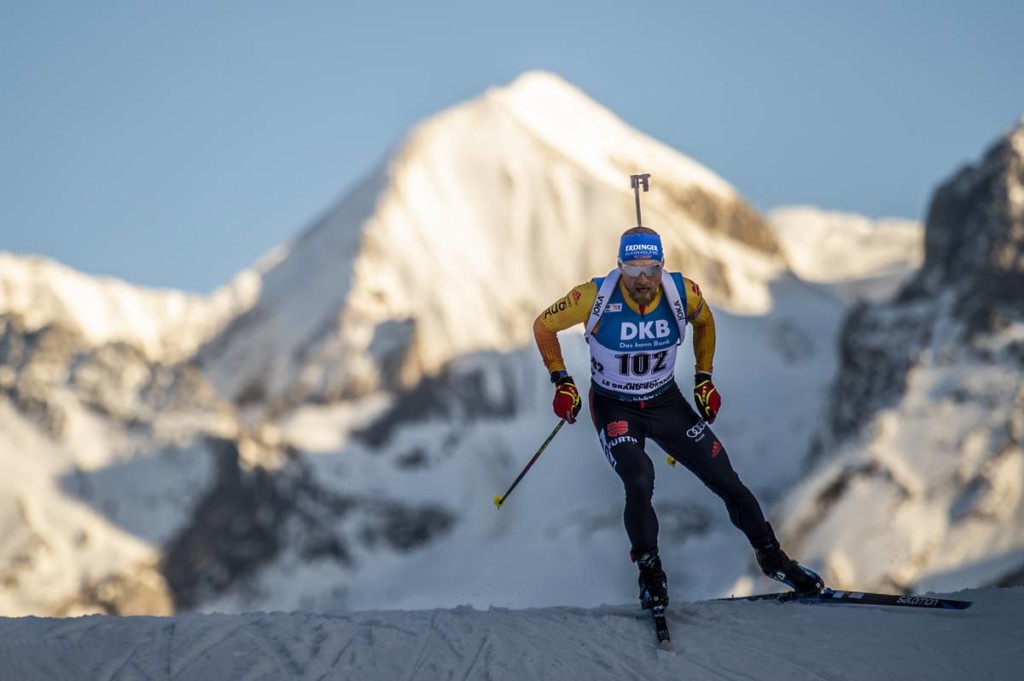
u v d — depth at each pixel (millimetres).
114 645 26172
